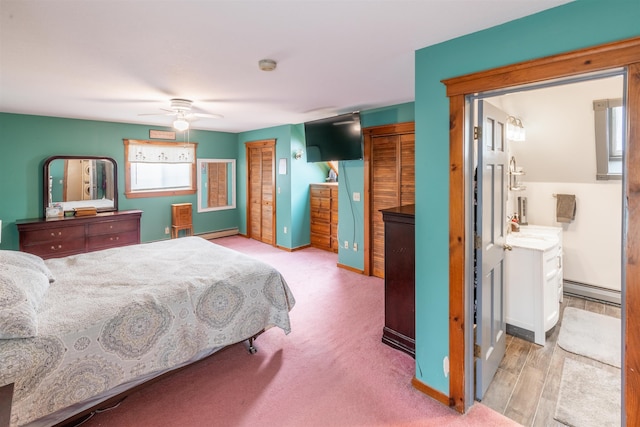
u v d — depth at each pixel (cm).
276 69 256
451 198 194
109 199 539
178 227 610
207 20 172
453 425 190
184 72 263
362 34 188
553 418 196
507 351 270
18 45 205
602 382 228
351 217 484
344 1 152
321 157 495
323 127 481
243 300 250
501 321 249
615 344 276
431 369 215
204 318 228
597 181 351
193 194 649
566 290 382
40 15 166
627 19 136
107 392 193
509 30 169
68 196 497
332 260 540
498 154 229
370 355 264
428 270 211
